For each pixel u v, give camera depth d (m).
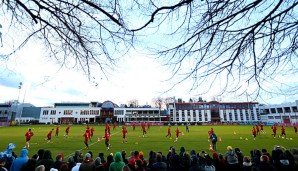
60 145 18.09
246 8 2.06
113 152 14.27
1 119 77.50
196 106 86.88
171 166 4.61
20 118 83.56
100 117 82.88
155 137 25.73
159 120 83.88
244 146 16.77
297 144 17.84
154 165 4.89
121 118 83.62
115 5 2.32
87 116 83.38
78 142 20.52
